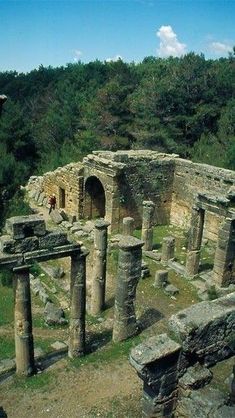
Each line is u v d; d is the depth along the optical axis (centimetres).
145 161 3550
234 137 5075
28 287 1561
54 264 2864
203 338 1041
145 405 1085
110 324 2138
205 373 1055
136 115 5994
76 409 1501
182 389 1055
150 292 2484
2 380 1650
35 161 6344
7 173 3744
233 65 7056
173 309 2292
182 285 2606
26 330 1606
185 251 3188
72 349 1789
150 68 8862
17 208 3275
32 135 6600
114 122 5953
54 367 1741
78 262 1662
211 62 7181
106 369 1730
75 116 7206
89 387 1620
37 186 4594
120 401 1540
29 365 1662
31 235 1527
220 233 2452
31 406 1512
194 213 2612
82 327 1772
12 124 6041
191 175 3584
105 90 6025
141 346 1023
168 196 3816
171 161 3712
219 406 993
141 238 3155
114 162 3359
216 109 5853
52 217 3819
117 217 3516
